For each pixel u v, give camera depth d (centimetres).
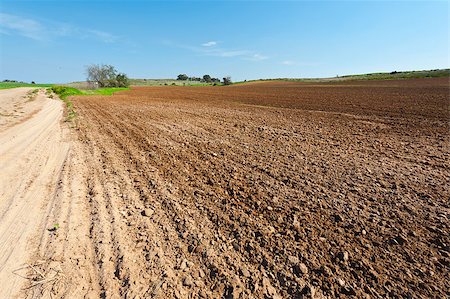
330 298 257
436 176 520
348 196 445
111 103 2372
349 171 558
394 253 310
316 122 1202
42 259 311
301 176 538
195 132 1016
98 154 726
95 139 907
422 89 3216
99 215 406
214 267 299
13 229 368
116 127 1141
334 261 301
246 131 1016
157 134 988
